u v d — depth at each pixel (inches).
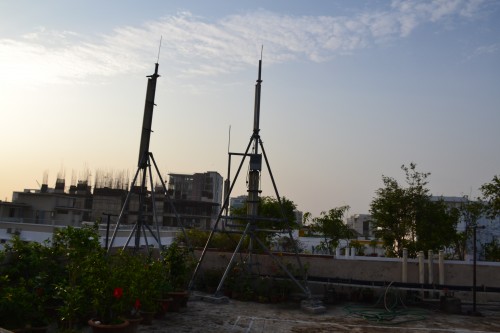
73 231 390.9
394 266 697.6
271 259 722.8
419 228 900.6
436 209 933.2
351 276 705.6
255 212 669.9
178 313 527.5
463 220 1253.1
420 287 637.9
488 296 668.7
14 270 396.8
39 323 347.3
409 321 541.6
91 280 342.6
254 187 674.2
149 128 677.9
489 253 1136.8
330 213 1494.8
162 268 488.1
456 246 1205.7
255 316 537.3
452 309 594.6
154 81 685.9
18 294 331.6
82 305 339.6
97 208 2407.7
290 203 1235.2
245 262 723.4
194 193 3302.2
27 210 1905.8
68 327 360.2
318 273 715.4
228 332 454.0
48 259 414.6
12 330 319.9
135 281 383.6
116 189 2449.6
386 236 938.1
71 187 2647.6
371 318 553.3
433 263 682.8
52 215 1934.1
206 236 919.0
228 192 672.4
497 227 1440.7
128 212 685.9
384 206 927.0
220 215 667.4
